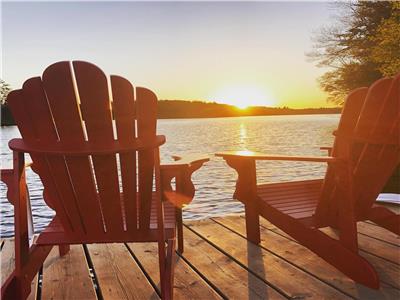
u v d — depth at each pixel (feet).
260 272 7.05
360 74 44.62
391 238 8.81
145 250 8.39
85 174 5.63
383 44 41.93
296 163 26.32
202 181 21.12
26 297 5.79
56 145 5.30
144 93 5.18
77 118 5.23
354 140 6.46
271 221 7.89
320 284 6.52
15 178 5.59
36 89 5.16
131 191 5.79
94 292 6.36
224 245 8.52
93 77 5.05
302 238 7.20
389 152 6.80
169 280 5.73
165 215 6.73
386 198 11.78
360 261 6.42
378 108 6.33
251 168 8.36
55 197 5.89
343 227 6.70
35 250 6.12
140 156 5.57
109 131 5.29
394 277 6.76
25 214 5.79
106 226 6.10
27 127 5.41
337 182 6.66
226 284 6.57
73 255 8.12
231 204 15.93
